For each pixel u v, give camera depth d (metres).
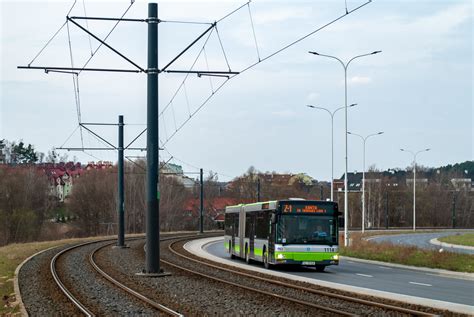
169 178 113.81
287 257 31.58
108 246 56.06
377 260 42.09
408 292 23.42
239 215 41.56
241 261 41.62
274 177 150.50
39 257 41.66
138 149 53.06
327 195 139.50
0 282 27.64
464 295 22.61
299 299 20.94
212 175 130.50
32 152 133.62
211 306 19.36
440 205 149.12
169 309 18.38
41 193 89.31
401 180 183.12
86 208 105.88
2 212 81.12
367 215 136.38
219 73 26.39
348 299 20.42
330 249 31.98
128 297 21.83
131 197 108.31
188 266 35.72
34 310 19.16
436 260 37.00
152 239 29.19
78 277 28.83
